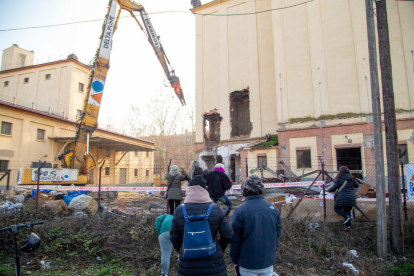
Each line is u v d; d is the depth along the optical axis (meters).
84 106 14.21
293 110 18.23
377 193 6.24
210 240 2.95
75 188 10.20
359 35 16.67
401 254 6.09
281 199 8.41
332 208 7.46
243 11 23.55
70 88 29.42
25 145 20.50
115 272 5.43
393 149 6.41
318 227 7.05
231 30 23.84
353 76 16.61
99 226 7.09
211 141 23.92
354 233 6.81
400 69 15.48
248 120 23.66
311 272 5.43
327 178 12.39
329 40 17.52
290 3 19.11
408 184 7.68
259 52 22.39
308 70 18.06
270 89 21.61
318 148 17.05
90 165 14.60
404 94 15.25
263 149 18.50
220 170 6.28
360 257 5.95
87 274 5.33
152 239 6.68
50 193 11.62
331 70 17.30
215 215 3.10
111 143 24.06
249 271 3.12
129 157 32.50
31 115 21.14
